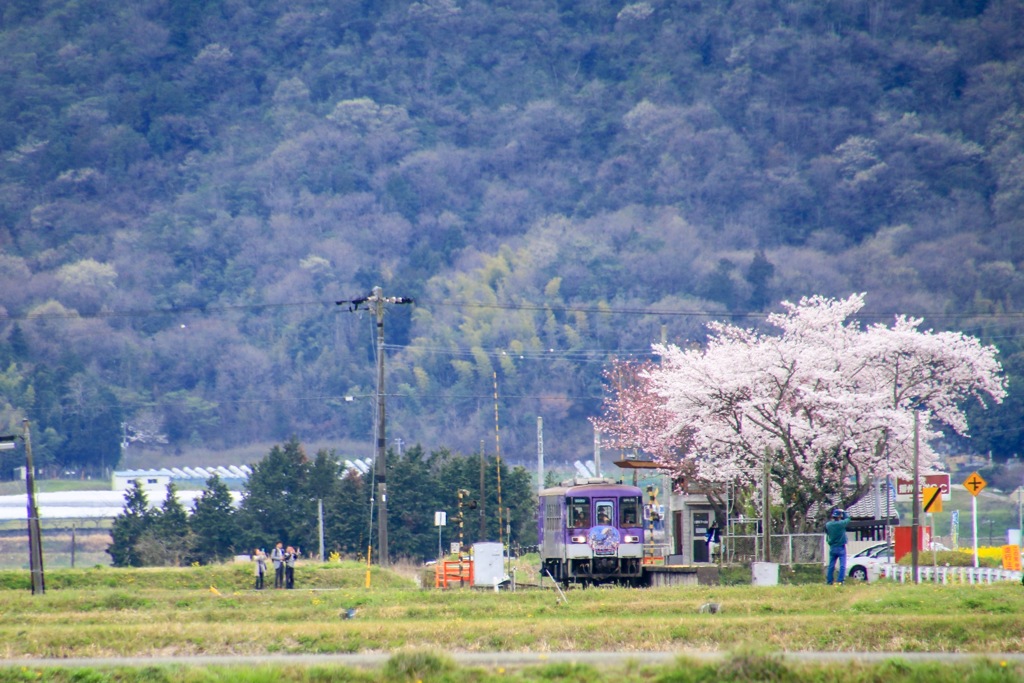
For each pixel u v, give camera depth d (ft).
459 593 484.74
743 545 540.93
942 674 238.89
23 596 510.58
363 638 325.83
